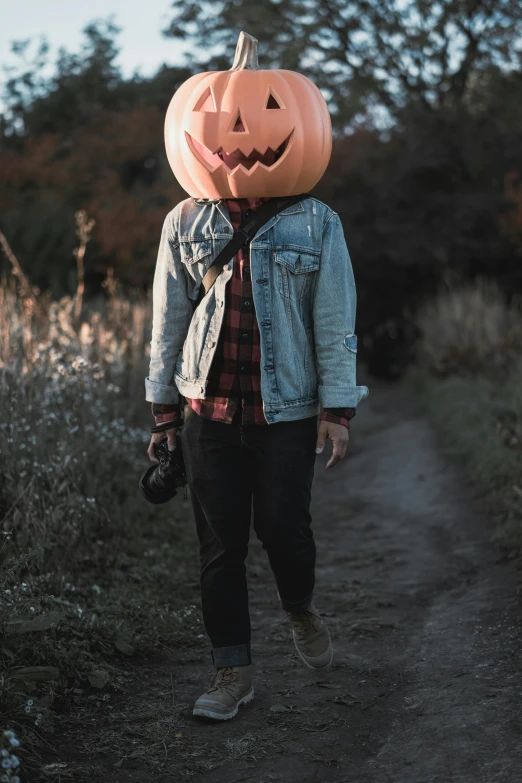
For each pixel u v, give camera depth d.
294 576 2.64
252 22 17.36
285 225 2.51
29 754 2.28
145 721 2.56
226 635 2.63
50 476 3.81
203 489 2.55
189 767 2.29
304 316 2.56
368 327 16.30
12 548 3.46
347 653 3.21
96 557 3.94
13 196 13.80
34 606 2.88
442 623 3.43
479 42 17.75
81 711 2.60
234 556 2.62
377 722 2.58
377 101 18.14
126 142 15.25
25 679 2.54
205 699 2.57
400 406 10.92
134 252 12.77
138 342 6.56
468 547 4.53
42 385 4.44
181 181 2.69
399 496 6.12
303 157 2.57
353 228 15.62
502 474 5.57
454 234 14.64
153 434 2.74
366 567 4.53
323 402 2.51
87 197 14.34
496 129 15.95
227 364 2.50
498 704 2.52
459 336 11.01
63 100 19.55
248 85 2.61
